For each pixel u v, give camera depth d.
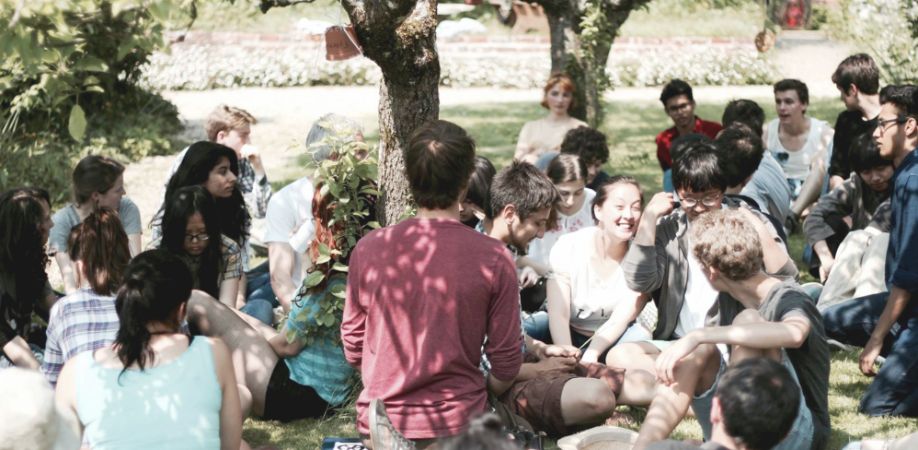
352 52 5.38
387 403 3.73
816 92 15.86
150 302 3.77
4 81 4.38
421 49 5.13
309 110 14.98
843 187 6.94
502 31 19.45
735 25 20.61
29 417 3.21
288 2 6.06
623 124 14.12
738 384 3.17
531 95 16.83
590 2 9.72
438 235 3.71
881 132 5.85
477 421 2.40
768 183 6.71
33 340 5.43
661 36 20.30
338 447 4.57
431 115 5.33
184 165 5.88
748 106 8.11
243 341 5.12
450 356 3.67
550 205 4.77
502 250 3.75
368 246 3.79
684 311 5.10
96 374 3.77
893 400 4.98
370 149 5.25
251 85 17.47
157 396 3.75
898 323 5.43
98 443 3.71
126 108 12.58
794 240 8.27
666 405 4.03
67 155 10.61
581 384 4.69
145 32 3.76
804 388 4.11
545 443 4.76
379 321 3.73
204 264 5.48
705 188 4.77
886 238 5.90
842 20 13.97
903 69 12.15
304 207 5.93
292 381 5.07
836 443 4.67
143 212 9.48
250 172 7.53
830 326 5.73
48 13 3.57
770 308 4.07
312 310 4.97
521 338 3.83
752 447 3.15
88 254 4.55
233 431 3.95
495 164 11.52
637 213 5.12
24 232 5.07
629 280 4.93
